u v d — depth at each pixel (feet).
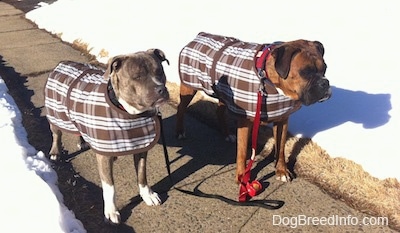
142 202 4.54
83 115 4.10
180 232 4.10
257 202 4.42
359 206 4.34
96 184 4.87
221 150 5.50
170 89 7.14
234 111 4.57
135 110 3.94
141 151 4.14
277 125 4.74
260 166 5.12
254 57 4.41
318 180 4.75
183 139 5.78
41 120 6.43
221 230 4.11
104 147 4.02
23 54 9.89
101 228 4.19
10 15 14.87
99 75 4.46
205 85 5.03
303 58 4.02
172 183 4.85
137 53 3.97
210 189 4.74
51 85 4.69
